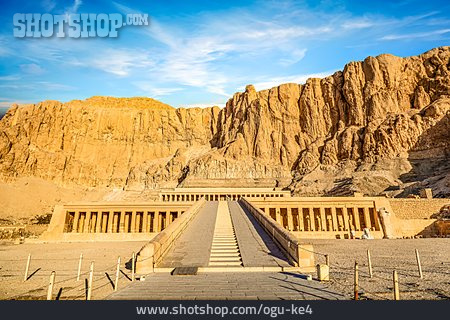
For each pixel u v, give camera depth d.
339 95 106.12
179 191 70.88
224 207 36.34
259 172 100.44
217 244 18.67
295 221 48.28
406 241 30.28
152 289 9.80
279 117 114.50
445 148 72.25
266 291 9.38
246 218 27.59
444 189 54.62
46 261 21.08
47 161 126.31
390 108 92.19
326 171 86.56
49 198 110.06
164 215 46.69
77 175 133.38
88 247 31.52
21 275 15.79
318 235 39.34
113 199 117.25
